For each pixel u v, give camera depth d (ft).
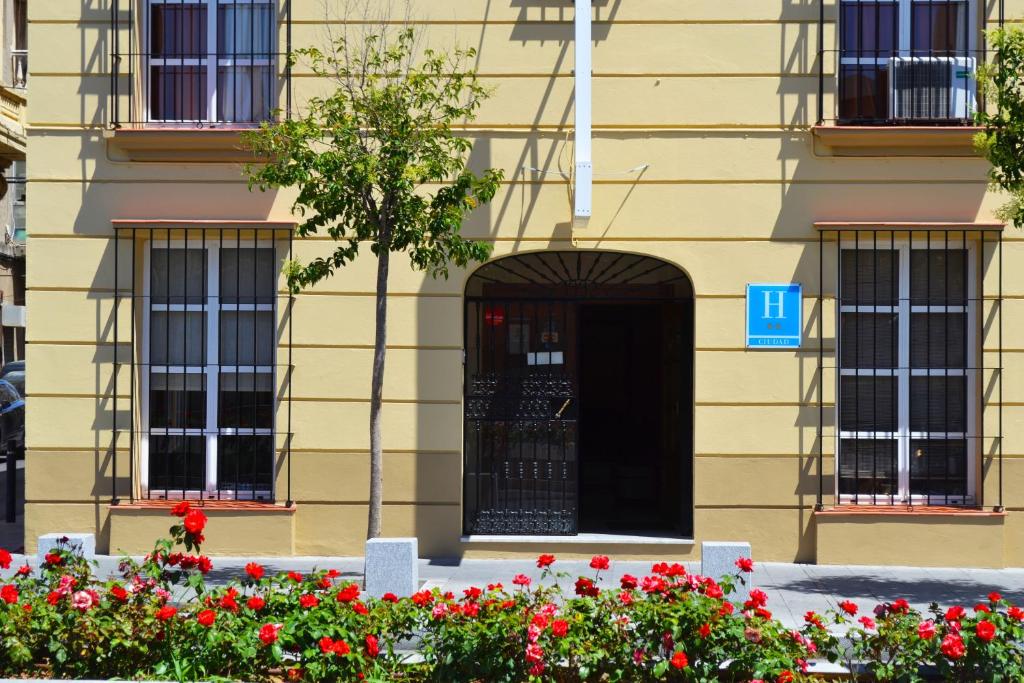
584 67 37.09
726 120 39.22
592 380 52.90
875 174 39.01
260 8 40.63
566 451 40.42
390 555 29.89
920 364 39.58
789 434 38.96
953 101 39.24
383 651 22.34
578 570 37.42
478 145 39.34
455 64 38.96
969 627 21.24
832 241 39.04
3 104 60.13
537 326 40.60
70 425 39.50
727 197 39.22
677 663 20.04
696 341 39.14
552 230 39.24
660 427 45.73
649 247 39.19
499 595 24.63
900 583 35.40
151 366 40.37
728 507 38.99
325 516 39.34
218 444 40.32
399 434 39.37
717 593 22.02
